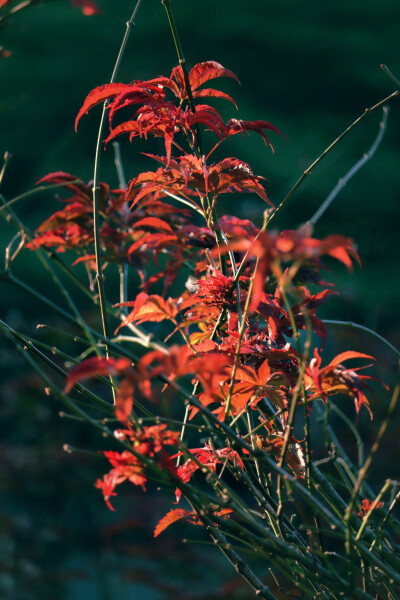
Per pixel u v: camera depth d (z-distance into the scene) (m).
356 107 9.93
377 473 4.32
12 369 5.28
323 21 9.66
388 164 9.36
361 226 9.05
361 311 7.88
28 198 9.35
